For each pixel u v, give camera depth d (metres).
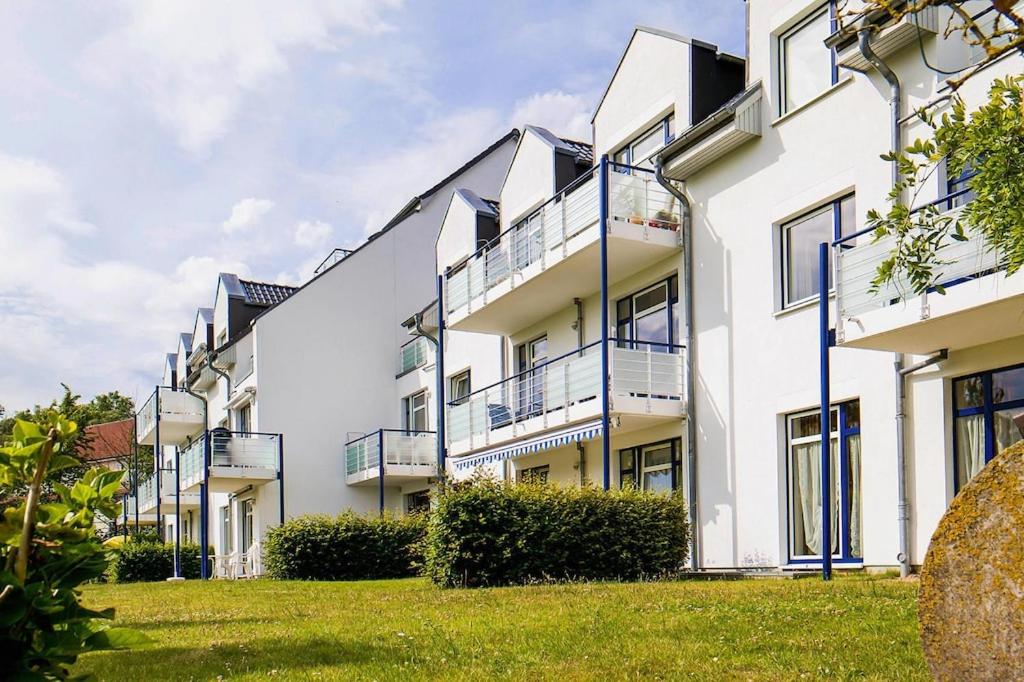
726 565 17.27
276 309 34.25
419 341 33.34
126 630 3.55
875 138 14.75
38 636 3.35
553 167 23.62
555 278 21.08
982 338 12.79
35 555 3.43
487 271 23.45
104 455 56.91
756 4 17.44
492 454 23.31
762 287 16.86
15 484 3.44
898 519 13.78
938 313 11.94
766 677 6.39
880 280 8.28
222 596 16.09
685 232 18.69
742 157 17.48
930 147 7.59
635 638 7.95
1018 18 6.31
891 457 14.03
